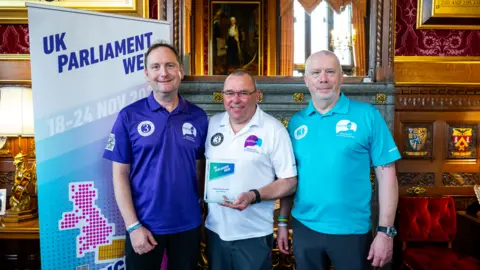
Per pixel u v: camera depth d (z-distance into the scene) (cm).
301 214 204
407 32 319
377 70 273
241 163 194
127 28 246
